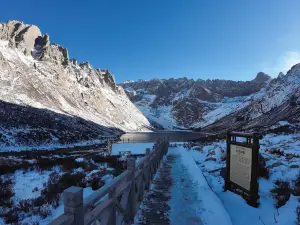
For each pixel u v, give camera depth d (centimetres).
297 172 769
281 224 439
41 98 7812
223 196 650
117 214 385
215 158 1166
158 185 749
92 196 292
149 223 470
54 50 13550
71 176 999
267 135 2125
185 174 912
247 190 593
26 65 9550
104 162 1513
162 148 1354
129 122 15862
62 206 702
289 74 18462
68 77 12838
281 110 11906
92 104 12838
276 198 610
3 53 8794
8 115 5084
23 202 733
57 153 3259
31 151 3700
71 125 6644
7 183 980
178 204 576
